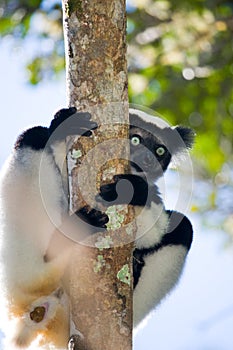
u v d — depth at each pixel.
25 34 18.42
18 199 10.00
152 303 11.73
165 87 18.33
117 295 8.55
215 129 18.28
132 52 18.36
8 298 10.11
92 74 8.84
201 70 18.16
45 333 10.30
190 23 18.23
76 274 8.62
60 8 18.44
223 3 18.47
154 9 18.42
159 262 11.72
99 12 8.88
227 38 18.19
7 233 10.02
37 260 9.91
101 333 8.45
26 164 10.08
